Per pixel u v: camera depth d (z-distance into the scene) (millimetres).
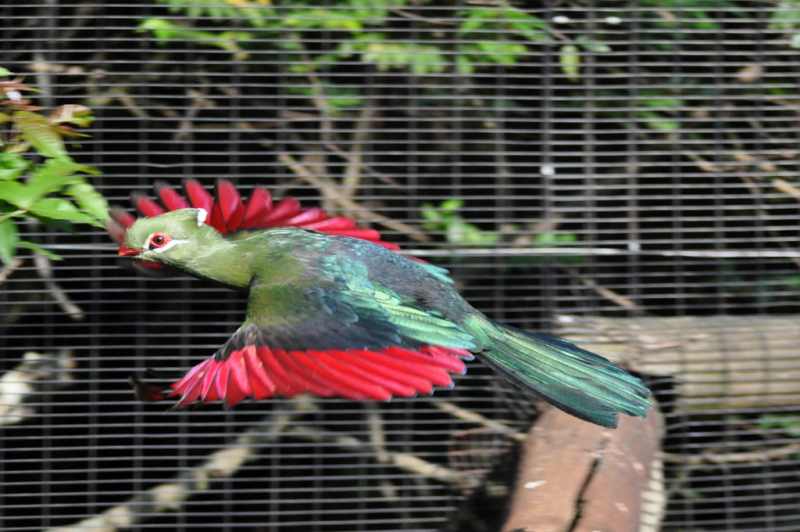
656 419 8281
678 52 8883
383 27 9023
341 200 8922
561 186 8891
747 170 9172
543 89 8898
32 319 8750
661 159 9219
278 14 8867
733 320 8844
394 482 9297
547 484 6762
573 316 8898
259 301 4863
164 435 8477
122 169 8648
